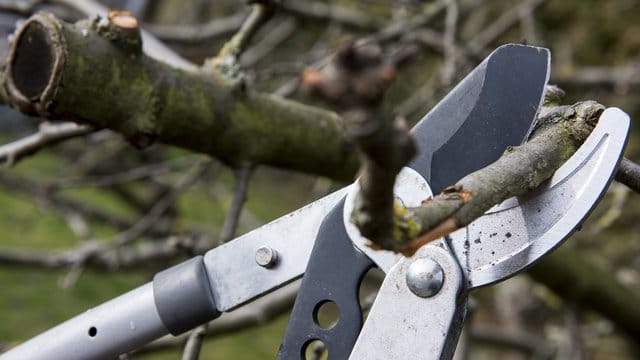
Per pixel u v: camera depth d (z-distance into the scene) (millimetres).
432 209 1114
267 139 2420
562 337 4062
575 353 3479
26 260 3623
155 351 2955
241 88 2344
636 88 4273
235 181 2424
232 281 1748
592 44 6344
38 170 6133
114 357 1768
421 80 5391
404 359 1556
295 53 6297
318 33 6285
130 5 4801
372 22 4352
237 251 1754
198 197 6367
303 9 4336
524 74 1636
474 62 3611
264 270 1735
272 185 7430
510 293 4930
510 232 1523
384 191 930
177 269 1771
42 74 2023
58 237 5547
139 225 3623
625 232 5117
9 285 5094
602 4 6410
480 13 5750
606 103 5738
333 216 1703
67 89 2014
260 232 1753
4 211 5668
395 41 3973
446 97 1703
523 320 5020
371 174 906
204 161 3648
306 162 2535
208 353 5117
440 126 1687
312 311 1684
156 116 2170
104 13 3012
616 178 1568
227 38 4512
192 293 1739
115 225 4477
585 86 4363
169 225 4410
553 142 1461
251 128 2381
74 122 2121
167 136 2258
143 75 2131
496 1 6164
